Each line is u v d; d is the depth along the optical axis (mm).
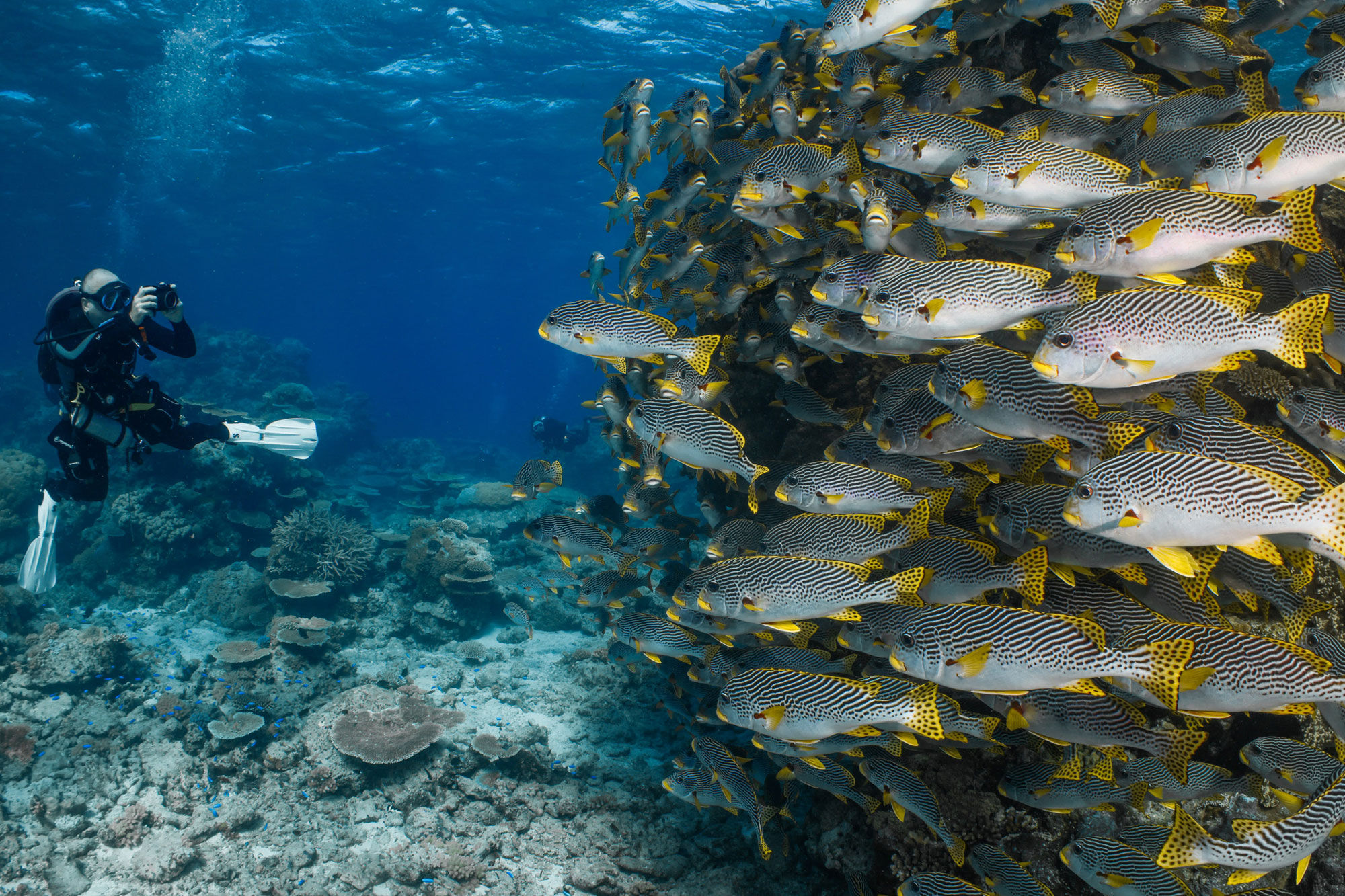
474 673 7371
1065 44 4066
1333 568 3699
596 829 5234
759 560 3303
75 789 5469
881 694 3057
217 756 5719
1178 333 2781
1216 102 3598
